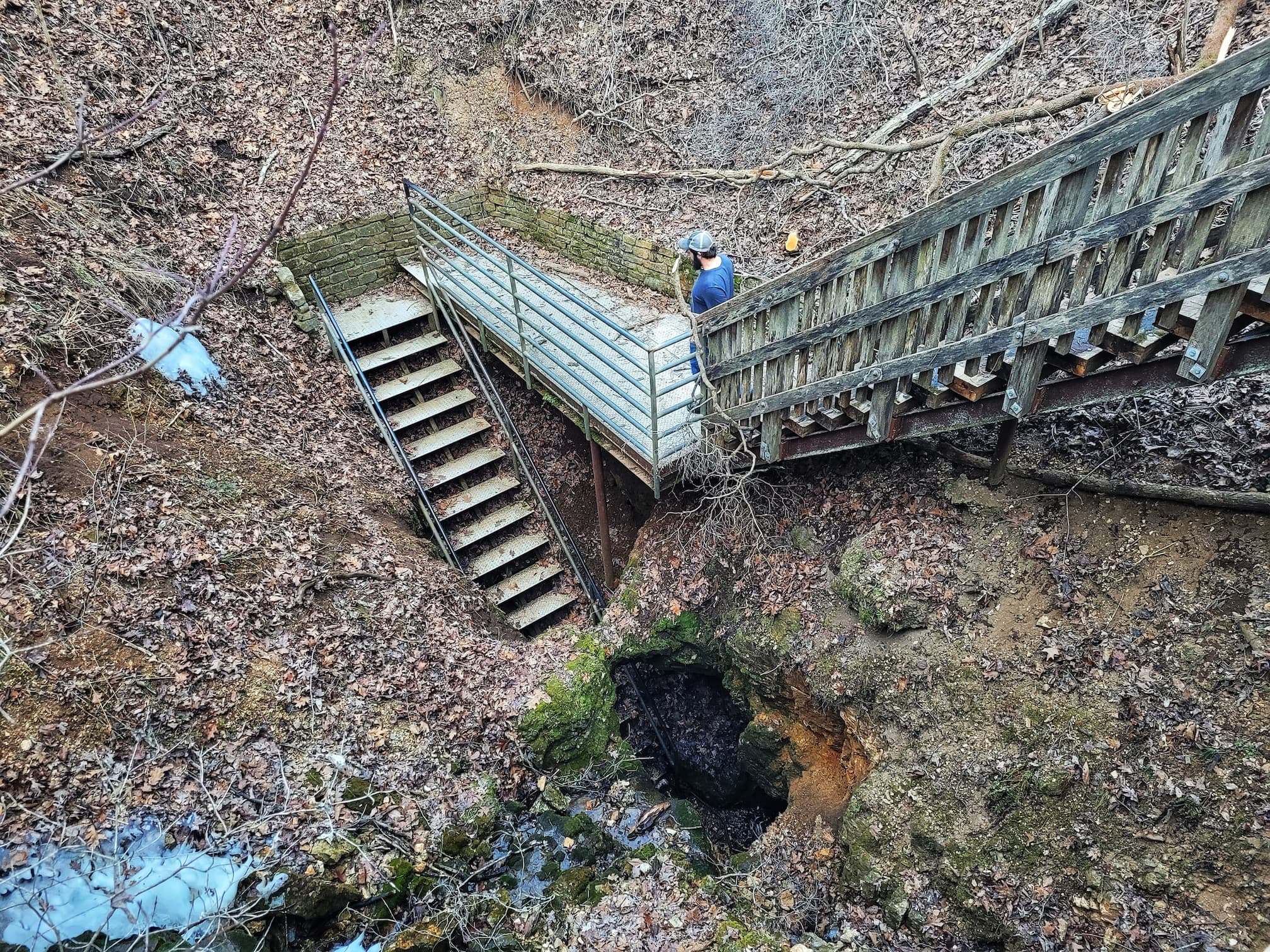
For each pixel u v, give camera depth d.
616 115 9.33
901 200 7.26
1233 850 3.95
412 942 4.68
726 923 4.97
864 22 8.38
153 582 5.04
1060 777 4.44
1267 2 6.30
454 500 8.55
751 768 6.82
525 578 8.55
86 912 3.97
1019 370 4.38
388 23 9.84
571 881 5.31
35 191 6.43
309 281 8.66
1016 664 4.85
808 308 5.33
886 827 4.88
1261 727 4.02
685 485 7.33
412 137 9.71
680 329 8.08
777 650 6.10
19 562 4.63
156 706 4.66
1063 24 7.43
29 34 7.39
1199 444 4.84
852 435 5.61
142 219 7.26
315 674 5.35
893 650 5.40
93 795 4.27
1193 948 3.88
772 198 8.20
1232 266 3.27
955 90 7.61
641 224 8.70
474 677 6.21
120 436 5.54
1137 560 4.69
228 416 6.59
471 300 8.67
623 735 7.29
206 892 4.23
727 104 8.94
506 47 9.98
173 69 8.28
